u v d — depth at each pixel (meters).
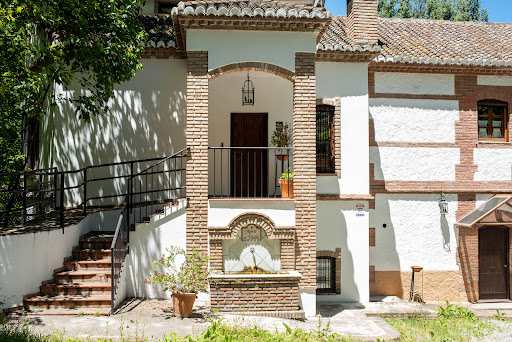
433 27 16.38
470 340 9.91
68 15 9.12
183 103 12.48
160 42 12.02
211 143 13.27
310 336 8.30
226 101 13.30
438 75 13.63
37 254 9.23
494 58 13.77
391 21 16.53
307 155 10.50
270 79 13.39
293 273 9.99
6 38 8.98
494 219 13.26
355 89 12.33
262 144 13.45
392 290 13.26
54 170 12.23
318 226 12.07
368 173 12.27
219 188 13.29
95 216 11.69
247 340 7.65
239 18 10.09
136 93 12.38
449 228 13.56
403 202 13.41
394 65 13.14
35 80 9.44
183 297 9.02
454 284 13.49
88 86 12.20
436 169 13.56
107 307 9.16
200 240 10.20
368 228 12.31
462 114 13.74
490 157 13.84
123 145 12.33
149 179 12.38
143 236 10.49
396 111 13.45
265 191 13.31
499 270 13.91
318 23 10.39
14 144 14.30
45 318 8.45
